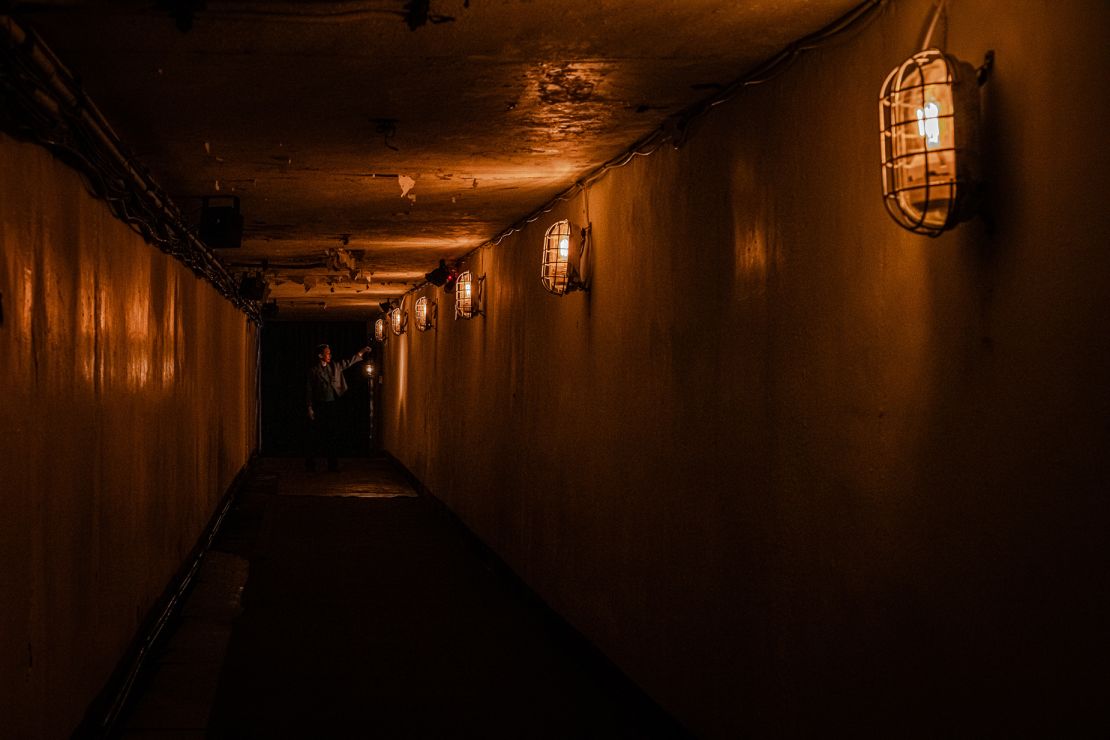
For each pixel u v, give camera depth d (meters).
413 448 15.02
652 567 4.69
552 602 6.55
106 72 3.61
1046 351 2.15
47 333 3.16
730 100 3.84
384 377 20.41
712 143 4.01
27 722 2.90
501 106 4.16
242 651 6.08
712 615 4.00
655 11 3.00
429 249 9.73
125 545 4.62
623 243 5.13
